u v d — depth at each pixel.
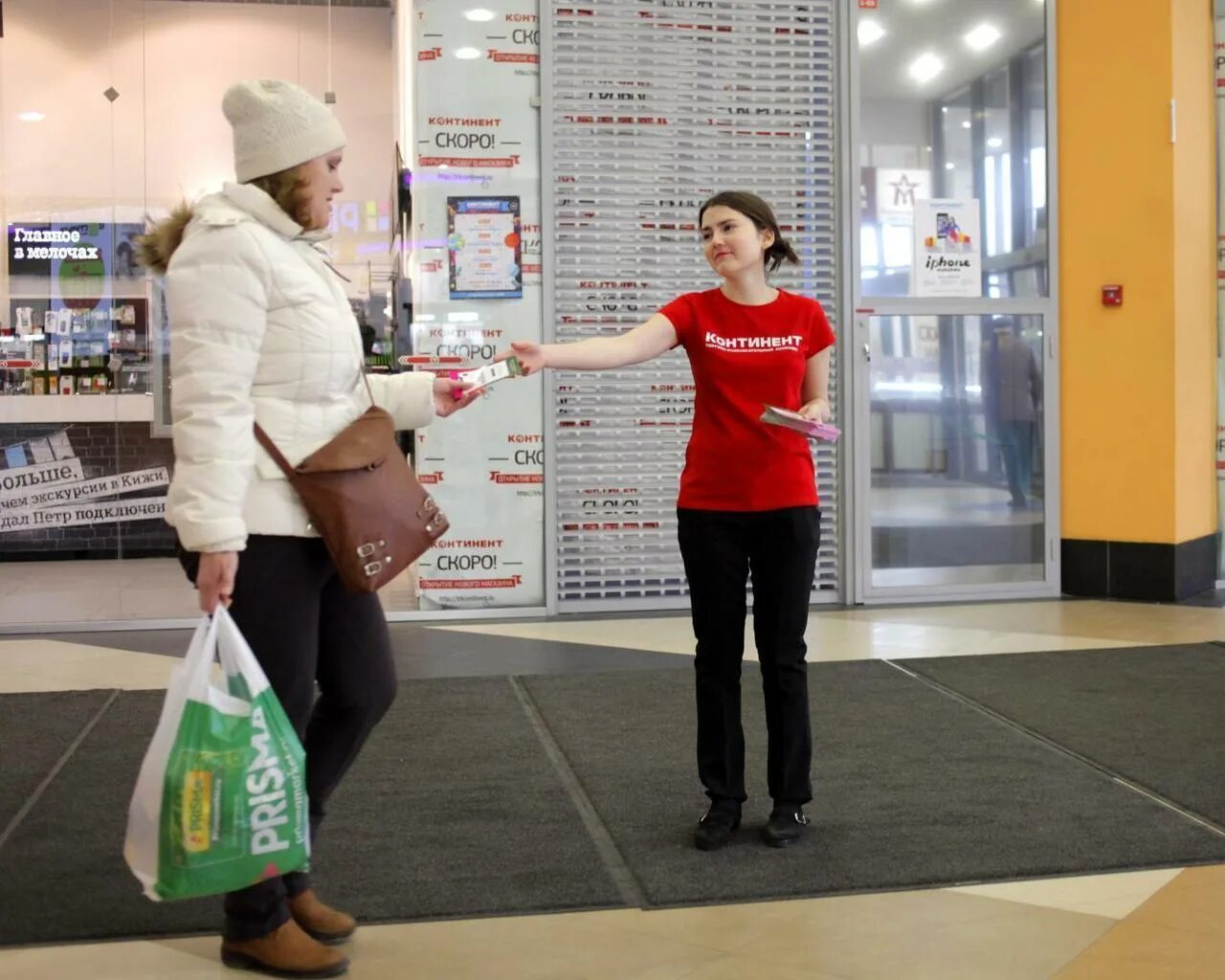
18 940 2.84
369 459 2.62
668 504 7.02
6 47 6.57
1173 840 3.43
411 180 6.76
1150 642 6.07
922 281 7.23
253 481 2.55
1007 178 7.31
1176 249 7.09
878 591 7.25
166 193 6.70
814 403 3.45
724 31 6.96
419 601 6.86
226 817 2.47
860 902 3.06
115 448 6.74
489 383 3.11
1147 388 7.17
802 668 3.46
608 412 6.95
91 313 6.69
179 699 2.49
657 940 2.84
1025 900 3.06
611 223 6.89
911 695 5.03
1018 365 7.36
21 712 4.83
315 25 6.73
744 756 3.55
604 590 7.01
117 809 3.71
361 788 3.92
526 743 4.42
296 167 2.59
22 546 6.68
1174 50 7.04
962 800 3.77
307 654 2.64
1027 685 5.18
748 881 3.16
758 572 3.46
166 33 6.67
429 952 2.79
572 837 3.49
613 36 6.84
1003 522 7.40
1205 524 7.46
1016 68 7.29
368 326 6.78
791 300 3.45
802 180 7.09
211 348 2.46
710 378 3.40
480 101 6.78
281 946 2.67
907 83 7.18
